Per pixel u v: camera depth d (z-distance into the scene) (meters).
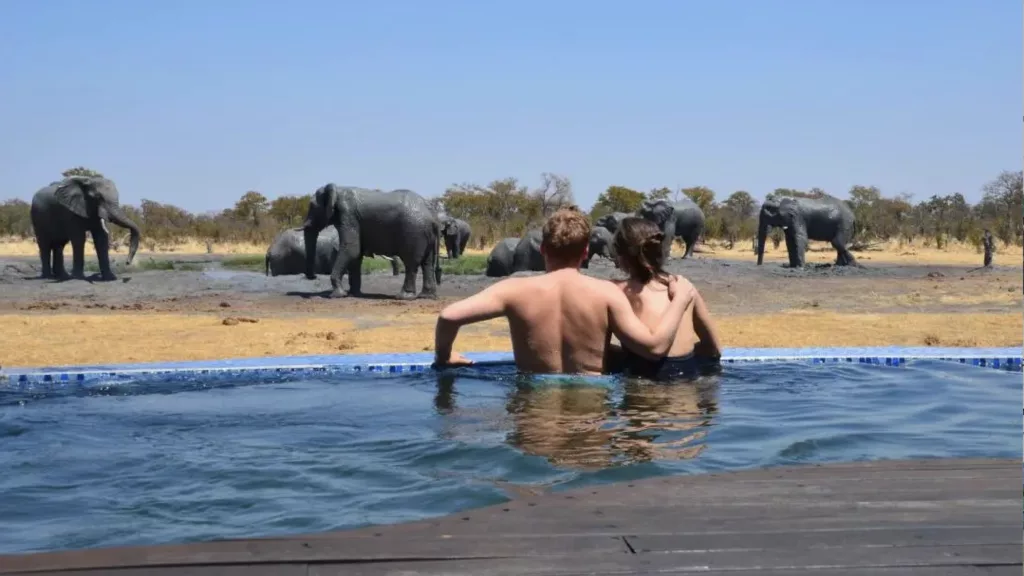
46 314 16.62
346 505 4.23
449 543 3.14
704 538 3.18
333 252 26.61
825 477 4.03
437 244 20.52
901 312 17.22
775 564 2.92
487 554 3.03
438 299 19.80
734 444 5.26
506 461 4.87
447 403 6.38
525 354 7.08
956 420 6.02
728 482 3.96
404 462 4.93
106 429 5.87
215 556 3.00
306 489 4.49
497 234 55.44
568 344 6.96
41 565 2.91
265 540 3.17
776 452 5.07
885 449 5.25
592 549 3.08
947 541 3.12
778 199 32.06
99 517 4.13
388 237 19.88
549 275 7.02
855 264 32.59
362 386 7.18
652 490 3.83
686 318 7.39
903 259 39.62
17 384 7.44
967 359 8.48
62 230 24.92
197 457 5.12
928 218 57.59
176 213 71.44
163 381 7.61
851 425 5.82
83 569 2.88
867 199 65.38
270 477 4.70
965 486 3.85
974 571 2.84
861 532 3.23
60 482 4.70
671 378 7.13
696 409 6.19
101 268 25.09
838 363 8.33
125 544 3.77
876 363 8.44
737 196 80.56
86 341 12.84
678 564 2.93
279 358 8.33
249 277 25.53
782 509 3.53
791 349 8.93
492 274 27.00
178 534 3.90
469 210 65.69
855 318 15.88
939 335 13.59
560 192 65.94
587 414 5.96
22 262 33.47
